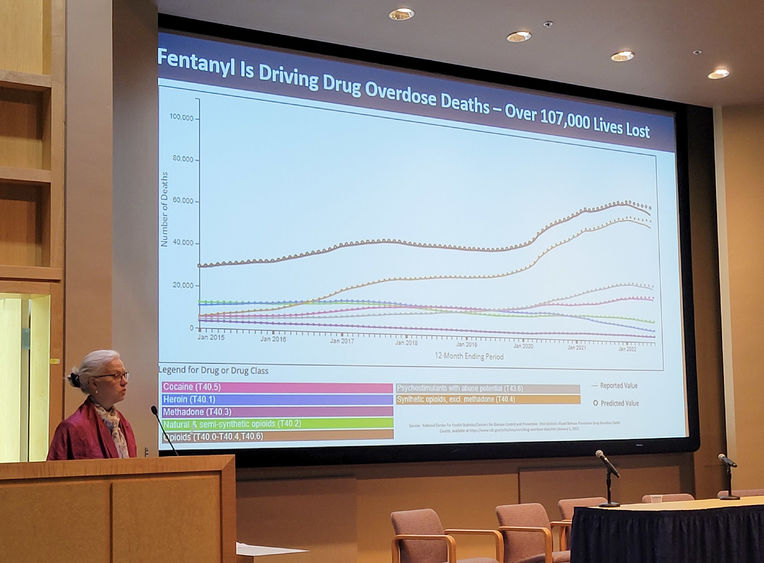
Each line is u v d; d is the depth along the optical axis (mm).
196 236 6047
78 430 3445
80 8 4703
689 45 6996
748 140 8500
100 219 4660
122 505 2754
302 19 6293
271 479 6215
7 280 4336
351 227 6664
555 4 6211
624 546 4941
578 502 6566
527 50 6988
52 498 2650
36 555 2611
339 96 6754
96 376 3557
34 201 4570
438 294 6973
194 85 6180
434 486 6910
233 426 6035
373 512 6629
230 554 2906
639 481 7898
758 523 5133
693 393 8094
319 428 6352
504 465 7254
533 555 6137
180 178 6039
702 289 8445
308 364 6367
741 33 6789
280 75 6531
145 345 5543
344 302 6566
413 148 7023
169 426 5816
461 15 6332
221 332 6062
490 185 7328
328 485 6367
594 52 7074
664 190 8234
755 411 8266
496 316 7207
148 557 2775
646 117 8234
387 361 6691
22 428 4555
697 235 8492
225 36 6320
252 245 6250
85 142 4645
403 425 6703
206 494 2896
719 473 8289
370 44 6773
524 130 7562
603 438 7605
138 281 5566
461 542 6977
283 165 6449
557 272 7555
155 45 5887
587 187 7812
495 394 7125
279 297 6312
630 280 7926
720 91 8094
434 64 7156
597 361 7656
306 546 6234
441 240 7039
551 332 7453
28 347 4613
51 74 4566
